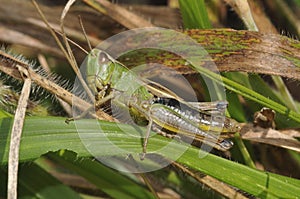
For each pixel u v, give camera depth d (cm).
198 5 18
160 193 19
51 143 16
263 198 16
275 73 17
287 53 17
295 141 17
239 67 17
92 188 19
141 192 18
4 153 16
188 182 19
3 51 17
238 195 17
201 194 19
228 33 17
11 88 18
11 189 16
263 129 17
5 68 17
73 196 18
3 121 16
